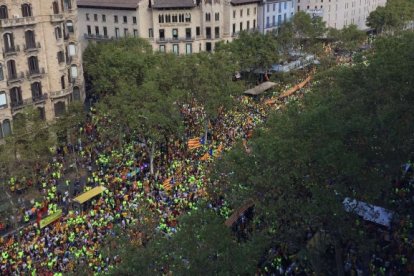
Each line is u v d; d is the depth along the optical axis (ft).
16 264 170.50
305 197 154.81
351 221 155.33
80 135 297.74
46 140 257.75
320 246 162.40
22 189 236.22
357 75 220.43
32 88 301.43
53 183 247.50
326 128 152.76
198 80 305.53
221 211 190.90
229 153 185.57
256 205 156.56
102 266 159.43
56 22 306.35
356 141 157.58
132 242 147.33
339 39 520.42
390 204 186.60
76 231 190.70
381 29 613.11
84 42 490.08
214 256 124.36
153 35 453.17
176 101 298.76
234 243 126.62
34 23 293.64
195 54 366.84
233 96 325.62
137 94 267.59
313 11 584.81
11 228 210.59
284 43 460.55
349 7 643.86
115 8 456.86
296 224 155.12
